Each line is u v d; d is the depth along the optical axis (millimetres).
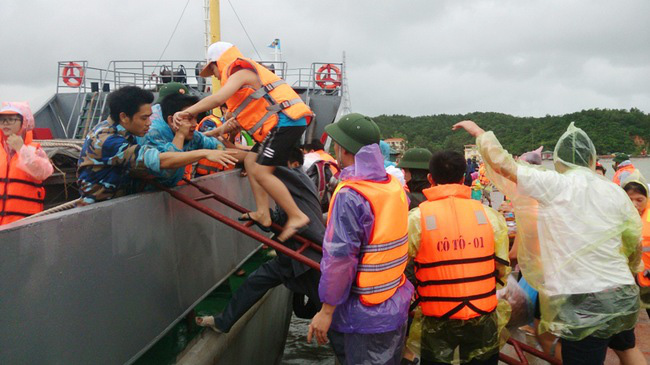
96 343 2146
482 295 2713
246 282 3193
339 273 2311
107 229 2236
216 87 10484
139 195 2531
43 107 12523
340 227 2332
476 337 2748
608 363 4102
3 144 3648
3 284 1691
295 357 5480
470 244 2719
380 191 2414
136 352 2438
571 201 2781
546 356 3311
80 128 12266
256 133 3055
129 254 2398
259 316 4062
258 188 3143
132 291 2416
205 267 3283
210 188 3447
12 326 1727
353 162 2582
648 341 4453
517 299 3498
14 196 3648
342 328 2471
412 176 4020
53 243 1915
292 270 3127
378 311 2416
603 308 2715
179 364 2701
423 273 2805
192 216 3100
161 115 3195
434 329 2785
